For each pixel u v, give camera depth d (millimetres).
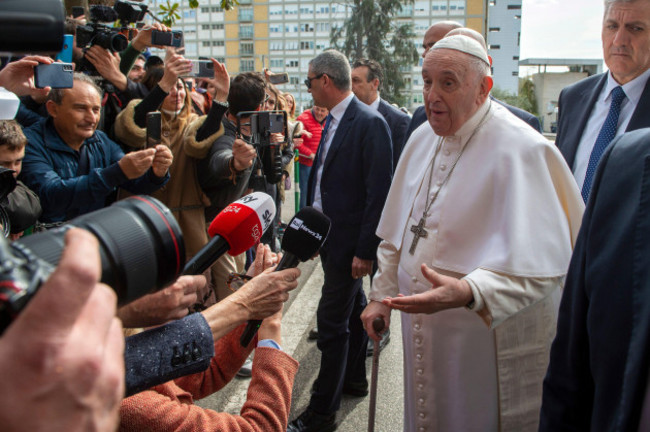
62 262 416
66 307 409
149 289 755
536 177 1787
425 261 1959
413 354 1991
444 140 1998
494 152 1836
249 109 3273
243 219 1354
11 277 445
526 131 1846
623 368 1080
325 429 2838
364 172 2824
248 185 3412
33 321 407
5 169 1705
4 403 407
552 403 1308
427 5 70938
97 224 703
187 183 3084
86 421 436
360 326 3189
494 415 1868
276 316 1439
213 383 1388
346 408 3098
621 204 1135
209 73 3123
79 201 2430
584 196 2422
